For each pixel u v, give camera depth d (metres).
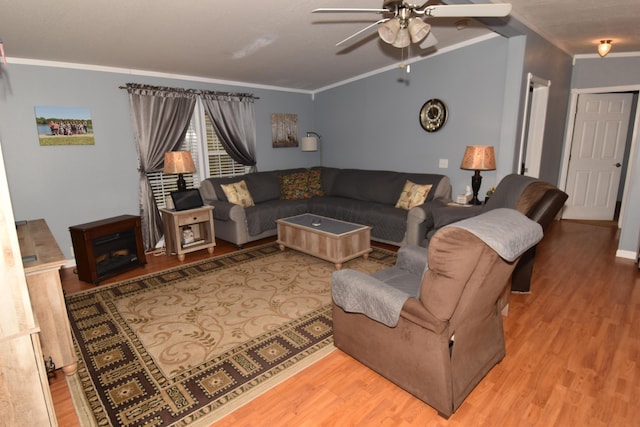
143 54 3.68
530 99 4.56
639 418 1.69
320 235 3.79
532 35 3.82
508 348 2.27
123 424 1.73
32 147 3.68
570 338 2.37
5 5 2.38
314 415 1.77
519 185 2.75
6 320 1.26
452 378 1.70
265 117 5.71
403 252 2.50
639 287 3.16
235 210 4.37
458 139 4.50
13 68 3.49
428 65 4.64
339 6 2.89
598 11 3.33
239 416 1.77
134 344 2.41
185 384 2.01
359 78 5.52
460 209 3.39
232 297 3.10
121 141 4.25
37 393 1.37
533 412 1.75
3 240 1.20
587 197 5.67
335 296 2.07
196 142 4.96
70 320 2.76
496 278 1.63
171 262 4.05
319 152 6.50
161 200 4.67
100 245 3.56
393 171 5.22
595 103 5.31
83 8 2.54
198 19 2.90
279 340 2.43
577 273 3.50
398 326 1.80
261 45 3.72
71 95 3.85
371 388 1.95
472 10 2.05
